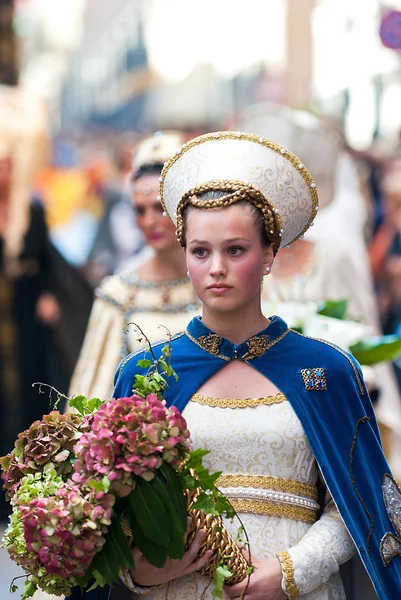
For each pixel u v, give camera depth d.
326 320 10.52
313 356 7.40
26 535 6.59
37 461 6.90
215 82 26.69
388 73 23.72
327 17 24.41
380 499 7.31
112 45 28.47
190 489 6.76
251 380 7.33
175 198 7.40
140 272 11.48
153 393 6.87
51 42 29.23
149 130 26.33
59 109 27.64
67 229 24.14
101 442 6.57
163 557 6.66
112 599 8.14
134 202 11.29
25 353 17.09
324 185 15.72
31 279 17.17
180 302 11.32
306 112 17.36
